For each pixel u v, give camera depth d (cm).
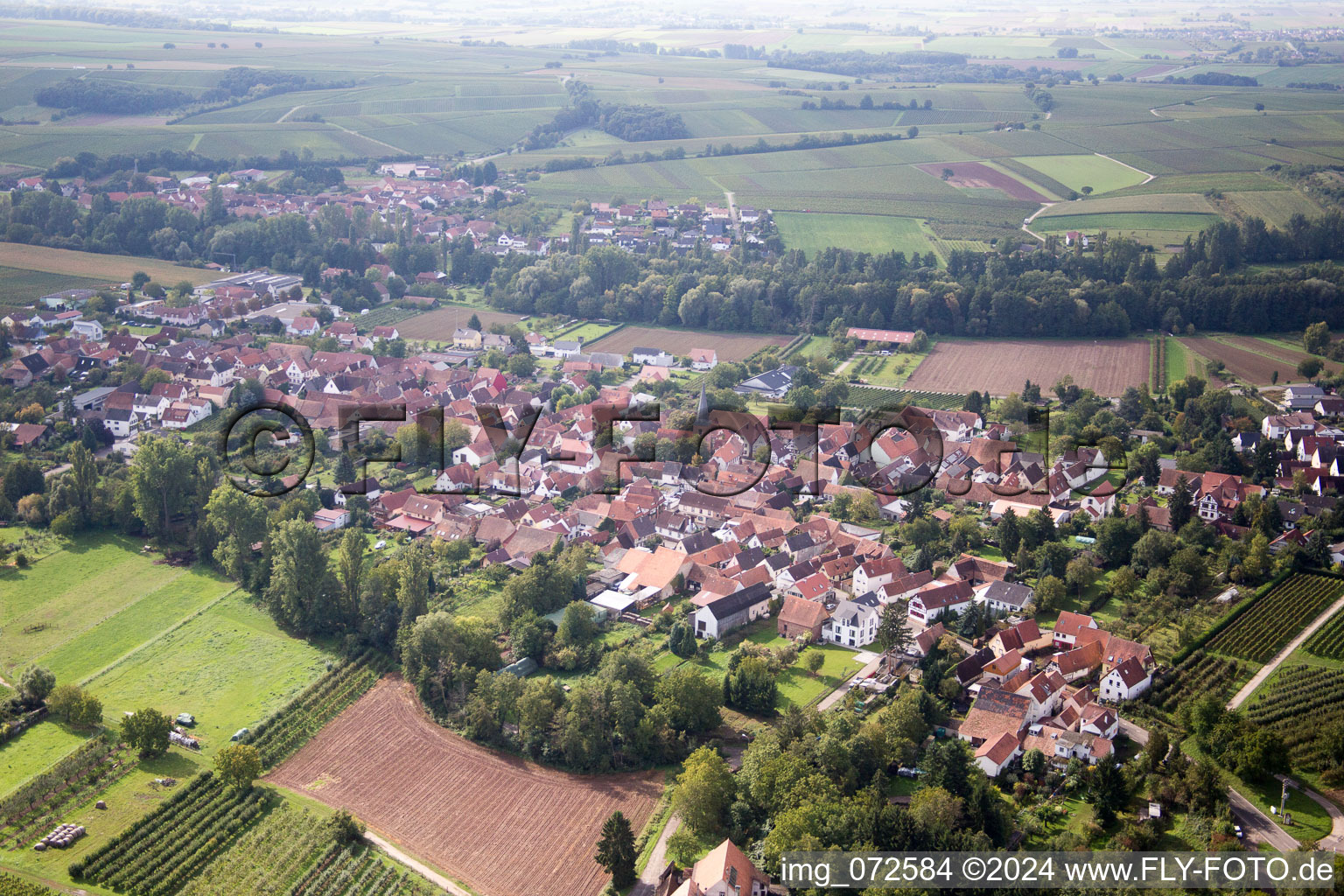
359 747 17275
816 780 14538
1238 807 15212
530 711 17050
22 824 15200
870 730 15850
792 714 16362
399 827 15450
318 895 14062
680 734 17025
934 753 15288
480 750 17225
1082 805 15238
